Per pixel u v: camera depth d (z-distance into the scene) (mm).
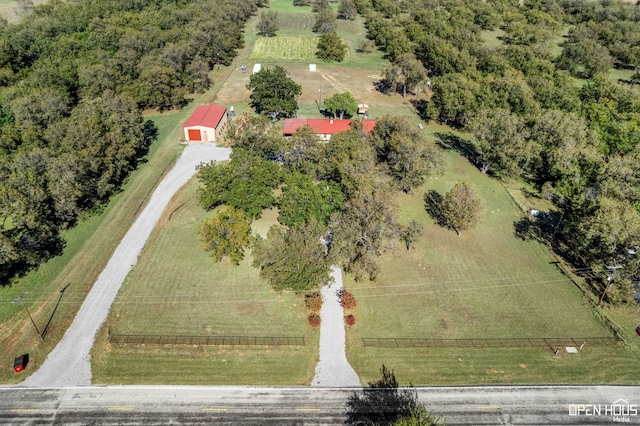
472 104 101625
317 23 194125
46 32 134375
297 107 119812
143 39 130375
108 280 60906
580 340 54656
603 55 146125
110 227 70812
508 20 198250
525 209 79500
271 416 45188
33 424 43656
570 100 103312
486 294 61219
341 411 45875
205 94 126938
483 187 85688
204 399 46625
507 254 68688
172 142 98812
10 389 47000
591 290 61969
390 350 52844
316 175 76062
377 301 59500
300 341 53531
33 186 64625
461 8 198250
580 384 49375
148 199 78000
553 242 71375
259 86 105500
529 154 79250
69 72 110875
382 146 81438
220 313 56750
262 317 56469
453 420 45125
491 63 127062
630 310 58844
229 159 91375
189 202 77438
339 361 51375
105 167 76438
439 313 57969
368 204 60969
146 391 47219
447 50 134750
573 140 79938
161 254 65750
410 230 65938
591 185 76250
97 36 129625
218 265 64312
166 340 52844
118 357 50750
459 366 51125
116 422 44031
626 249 56938
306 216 66875
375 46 178750
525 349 53344
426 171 76312
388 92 133000
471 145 102438
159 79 109562
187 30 144750
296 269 56625
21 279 60562
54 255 64938
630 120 99250
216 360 50906
